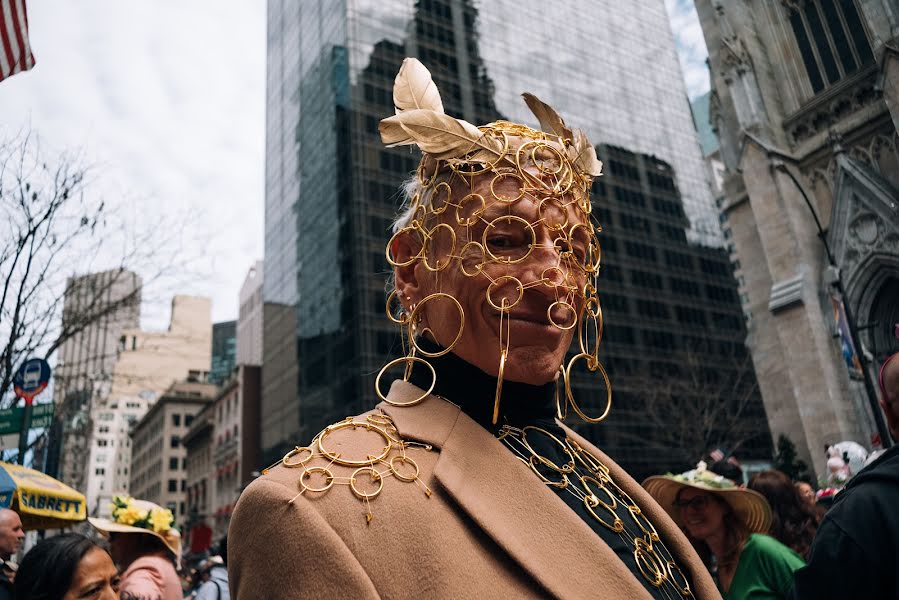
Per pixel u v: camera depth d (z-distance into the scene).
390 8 37.69
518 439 1.12
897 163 14.66
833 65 16.62
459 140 1.14
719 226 45.78
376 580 0.80
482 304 1.10
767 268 17.28
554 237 1.13
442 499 0.88
